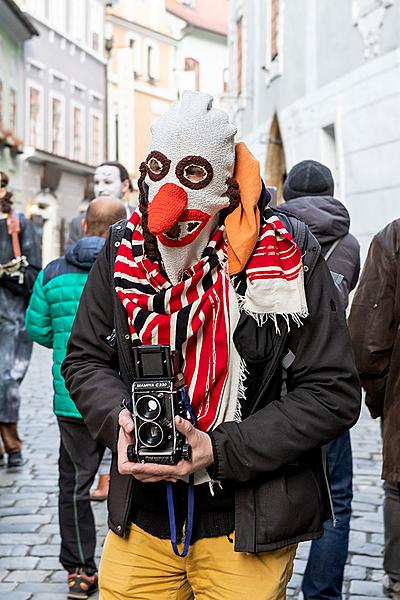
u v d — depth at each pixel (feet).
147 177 7.91
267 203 8.09
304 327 7.93
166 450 7.41
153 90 162.71
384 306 12.01
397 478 12.05
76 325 8.68
